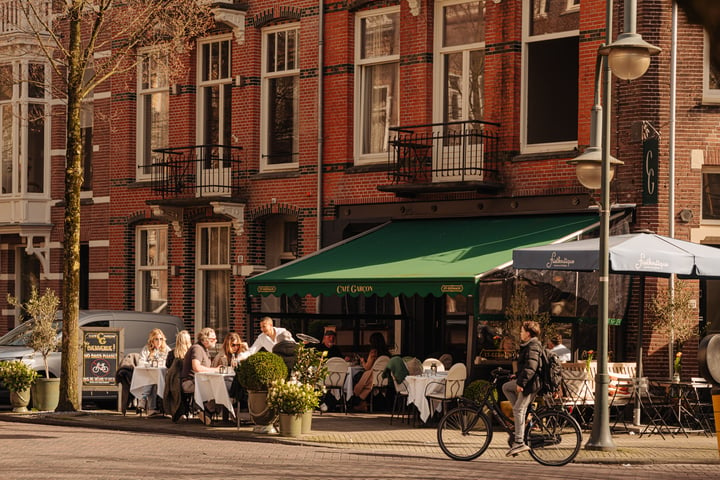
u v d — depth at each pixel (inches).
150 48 1030.4
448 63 853.2
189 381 690.2
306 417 629.9
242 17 981.2
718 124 736.3
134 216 1070.4
